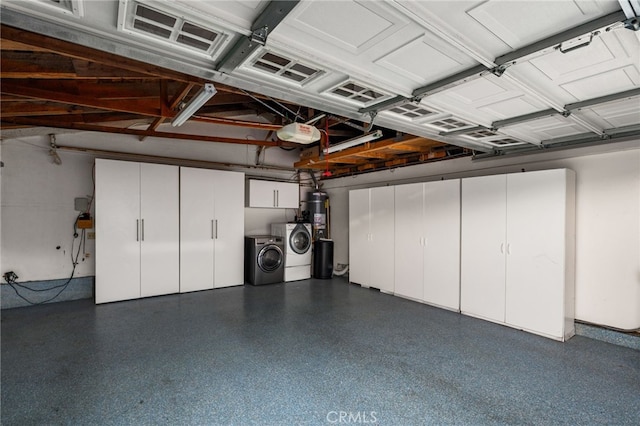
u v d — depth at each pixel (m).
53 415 2.11
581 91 2.18
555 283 3.38
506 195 3.78
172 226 5.17
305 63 1.75
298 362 2.88
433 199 4.59
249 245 6.07
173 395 2.35
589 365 2.82
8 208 4.43
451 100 2.35
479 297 4.05
